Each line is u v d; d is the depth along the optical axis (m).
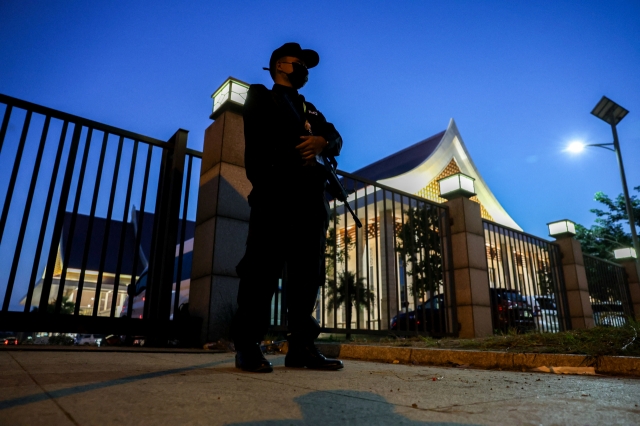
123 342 4.40
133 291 3.50
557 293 8.73
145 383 1.36
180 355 2.78
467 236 6.68
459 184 6.89
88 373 1.58
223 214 3.88
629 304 12.20
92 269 45.88
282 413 0.99
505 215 21.42
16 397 1.05
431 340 4.03
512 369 2.35
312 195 2.10
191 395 1.17
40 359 2.11
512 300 7.07
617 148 12.04
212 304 3.61
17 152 3.25
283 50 2.29
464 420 0.97
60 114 3.51
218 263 3.74
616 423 0.96
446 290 6.55
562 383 1.70
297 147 2.04
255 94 2.10
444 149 18.33
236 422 0.89
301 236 2.10
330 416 0.98
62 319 3.06
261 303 1.97
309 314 2.16
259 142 2.04
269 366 1.86
